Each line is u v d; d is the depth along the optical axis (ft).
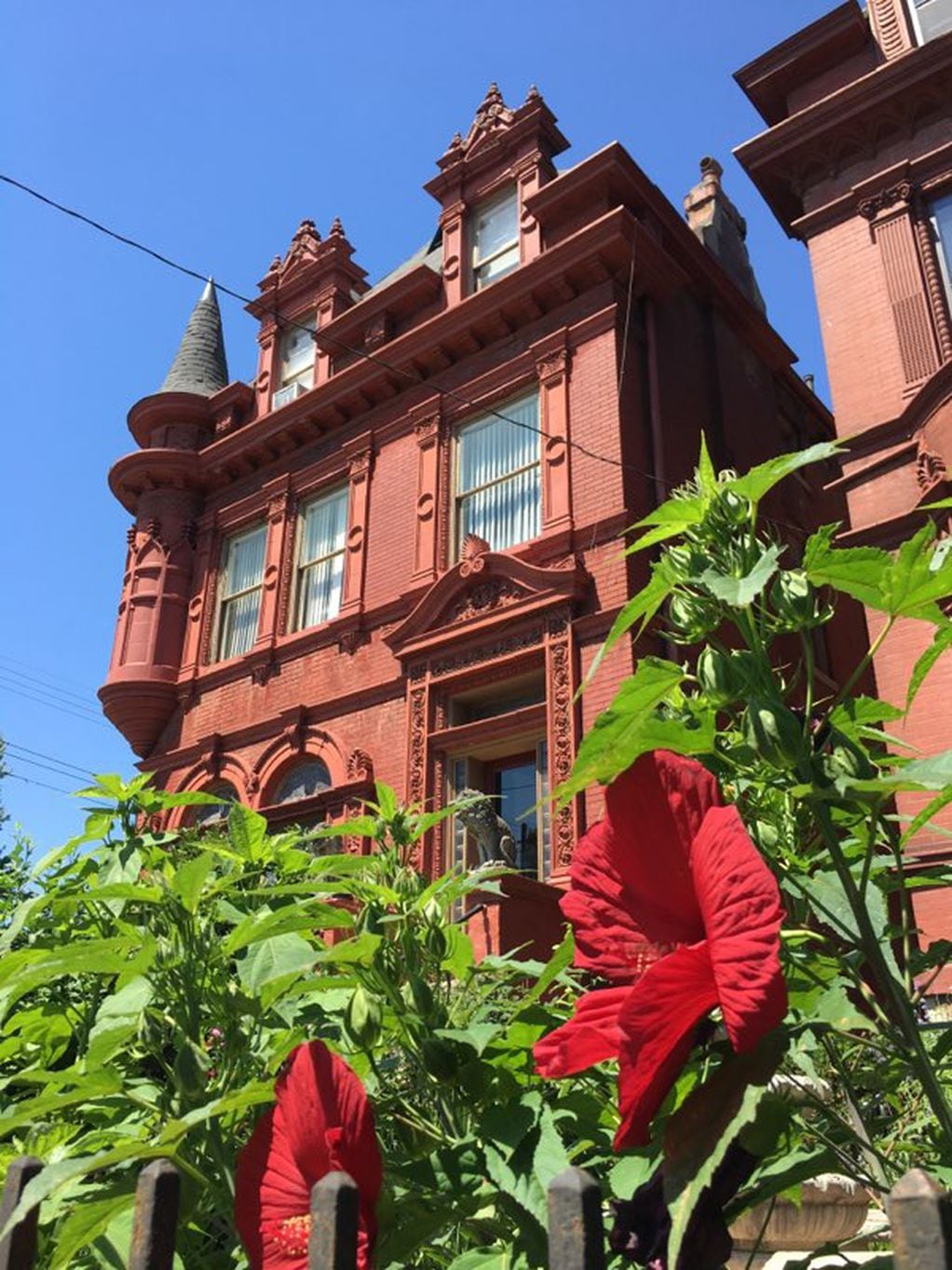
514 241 47.24
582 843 3.85
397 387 48.34
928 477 30.55
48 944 7.39
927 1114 6.79
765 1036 3.42
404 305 49.70
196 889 5.55
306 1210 3.89
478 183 49.44
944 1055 4.80
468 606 40.34
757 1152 3.35
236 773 47.62
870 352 34.30
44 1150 6.20
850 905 4.07
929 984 4.92
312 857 7.51
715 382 45.62
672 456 39.93
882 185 35.83
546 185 43.73
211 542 55.47
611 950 3.66
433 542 43.29
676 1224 2.92
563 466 39.19
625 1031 3.18
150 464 56.49
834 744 4.05
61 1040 7.68
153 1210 3.68
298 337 57.47
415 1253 4.99
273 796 45.85
